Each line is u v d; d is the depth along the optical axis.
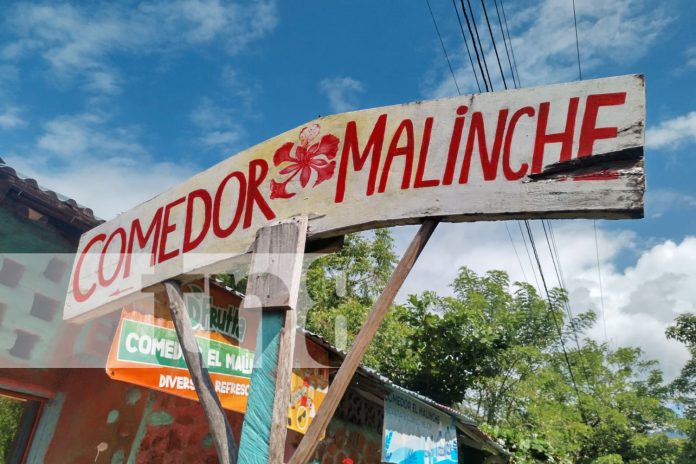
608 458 18.12
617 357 24.25
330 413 2.72
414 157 3.22
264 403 2.89
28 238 4.60
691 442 22.06
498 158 3.00
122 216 4.44
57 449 4.57
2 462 4.58
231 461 2.86
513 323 18.02
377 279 15.19
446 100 3.29
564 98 2.97
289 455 6.23
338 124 3.56
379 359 13.86
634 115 2.77
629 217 2.67
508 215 2.87
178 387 4.07
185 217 3.97
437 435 8.08
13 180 4.39
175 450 4.77
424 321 14.27
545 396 19.23
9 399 4.72
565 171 2.82
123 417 4.63
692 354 24.94
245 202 3.71
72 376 4.85
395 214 3.11
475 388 14.59
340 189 3.36
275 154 3.73
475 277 19.36
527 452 11.25
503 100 3.12
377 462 8.20
